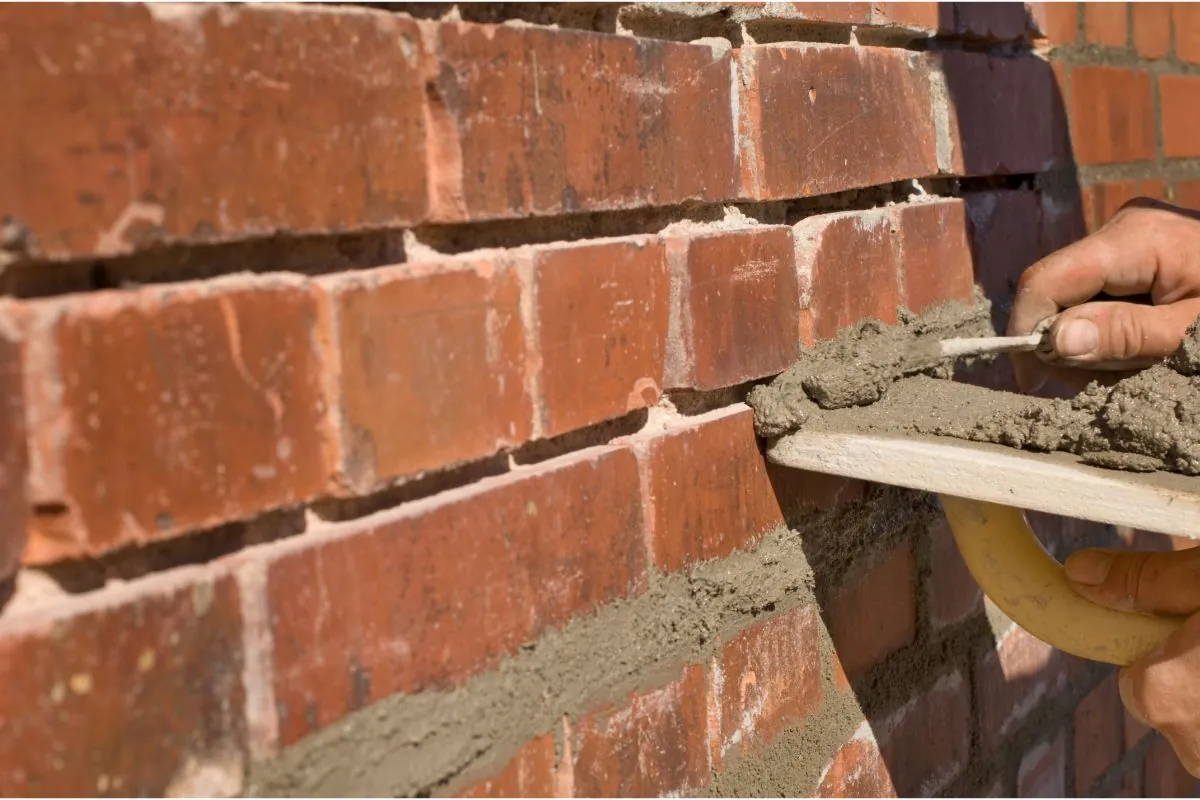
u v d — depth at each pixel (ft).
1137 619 3.52
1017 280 5.18
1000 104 4.94
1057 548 5.99
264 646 2.12
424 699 2.44
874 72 4.01
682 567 3.22
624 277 2.97
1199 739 3.45
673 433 3.18
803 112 3.61
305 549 2.19
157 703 1.95
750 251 3.41
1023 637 5.56
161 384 1.94
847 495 4.01
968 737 5.02
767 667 3.60
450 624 2.50
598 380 2.90
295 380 2.16
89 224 1.83
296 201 2.15
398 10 2.41
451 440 2.49
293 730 2.17
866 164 3.97
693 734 3.27
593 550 2.90
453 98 2.46
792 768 3.74
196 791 2.01
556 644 2.78
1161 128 6.86
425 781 2.43
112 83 1.86
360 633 2.30
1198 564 3.36
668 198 3.11
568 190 2.77
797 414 3.46
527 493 2.69
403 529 2.39
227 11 2.02
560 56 2.73
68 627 1.82
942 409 3.60
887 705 4.33
